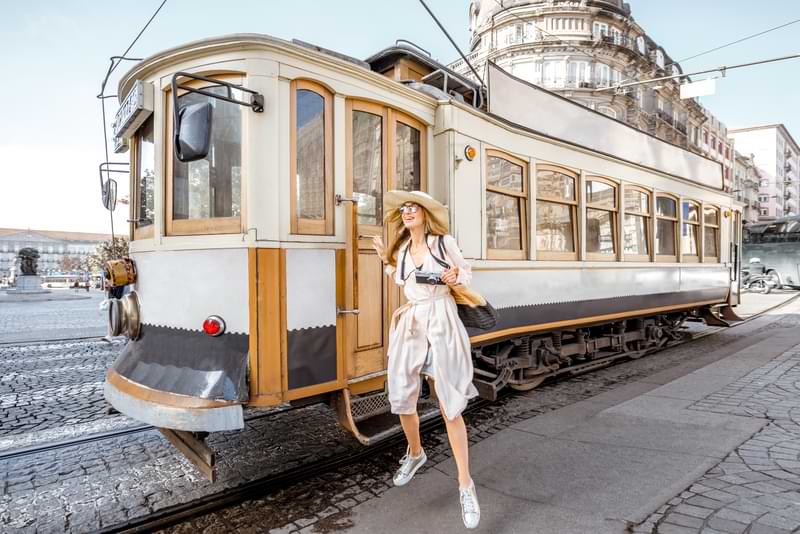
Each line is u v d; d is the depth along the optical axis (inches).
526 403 199.6
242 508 114.9
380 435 124.3
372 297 138.7
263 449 151.1
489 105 181.9
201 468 111.3
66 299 912.3
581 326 236.1
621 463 131.1
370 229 139.8
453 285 95.1
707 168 357.4
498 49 1333.7
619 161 254.8
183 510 112.4
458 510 110.1
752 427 153.0
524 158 197.6
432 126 162.7
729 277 385.7
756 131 2859.3
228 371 111.9
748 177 2449.6
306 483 127.5
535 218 202.2
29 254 992.2
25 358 309.7
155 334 129.3
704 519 98.9
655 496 110.3
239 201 117.6
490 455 142.5
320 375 123.0
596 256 240.1
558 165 216.1
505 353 196.7
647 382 229.8
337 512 111.6
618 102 1332.4
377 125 144.6
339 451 148.6
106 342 373.7
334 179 129.9
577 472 127.0
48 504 118.0
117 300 137.4
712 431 151.4
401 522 105.9
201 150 105.3
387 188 145.7
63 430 171.5
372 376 136.4
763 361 262.4
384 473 132.6
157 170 127.4
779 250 882.1
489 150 179.9
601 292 240.5
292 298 118.3
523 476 126.3
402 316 102.2
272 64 116.8
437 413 175.6
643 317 295.6
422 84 169.3
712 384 212.7
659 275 290.0
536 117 205.8
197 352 117.2
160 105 126.8
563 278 217.0
